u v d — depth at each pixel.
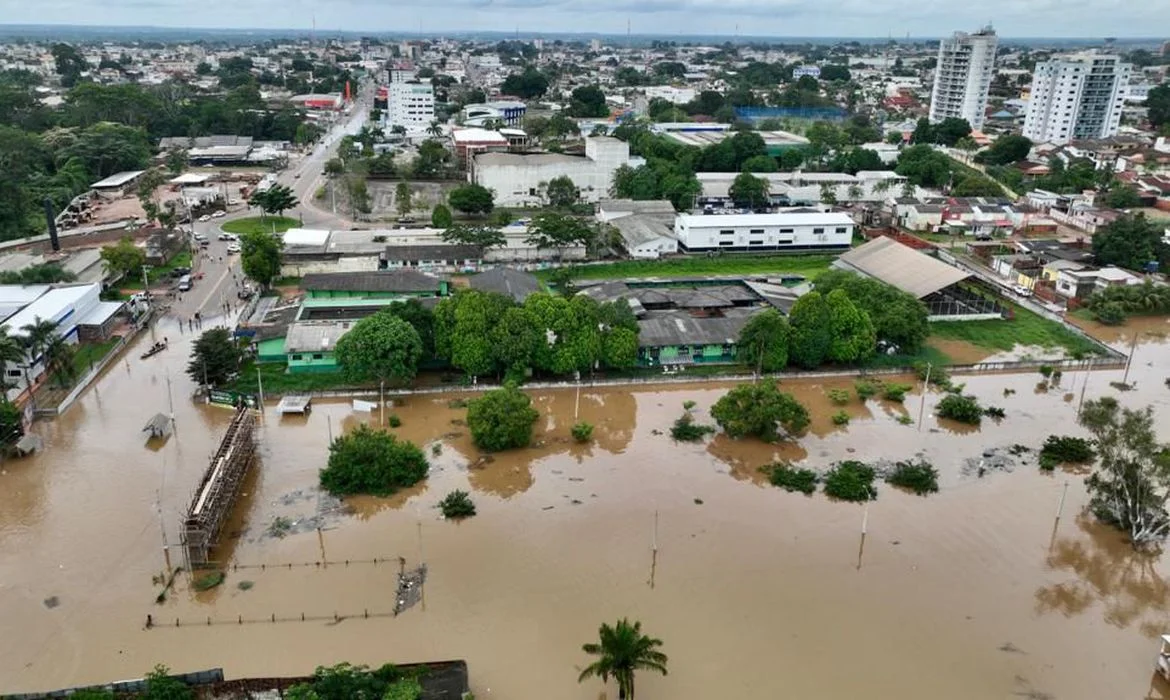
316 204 194.62
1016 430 91.62
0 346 82.69
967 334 120.44
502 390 86.31
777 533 71.56
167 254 145.25
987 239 176.62
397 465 77.25
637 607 61.78
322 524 71.25
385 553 67.50
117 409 91.56
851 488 77.00
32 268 123.00
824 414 94.69
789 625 60.31
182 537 66.62
